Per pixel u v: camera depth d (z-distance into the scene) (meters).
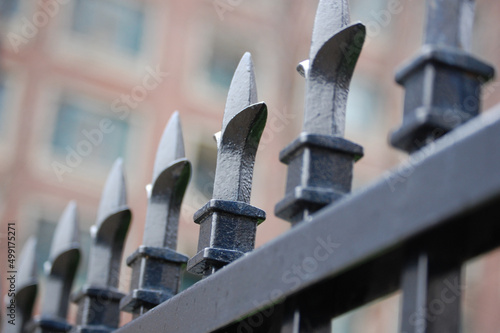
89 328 1.56
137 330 1.16
